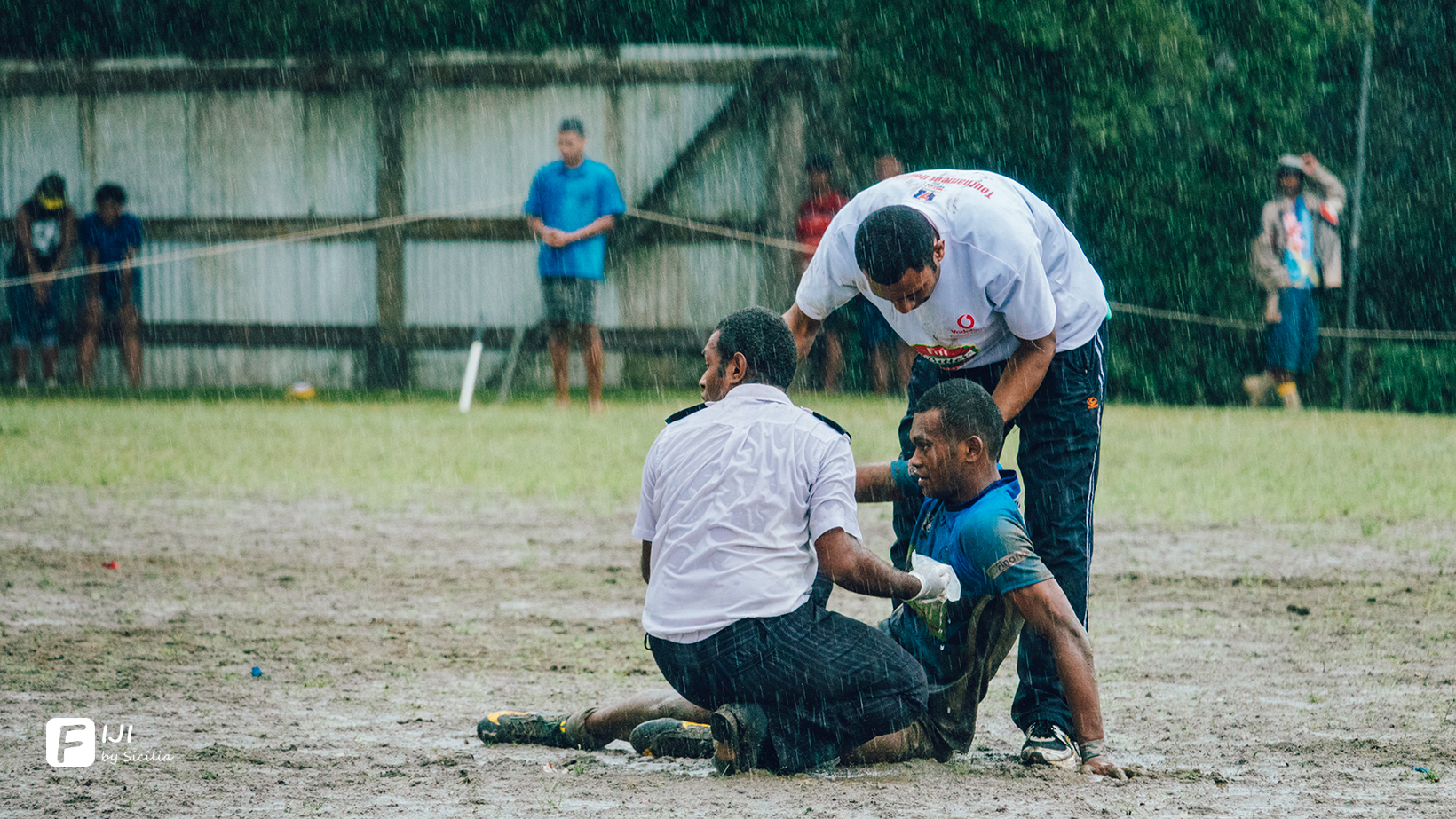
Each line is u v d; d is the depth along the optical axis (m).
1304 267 41.66
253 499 23.09
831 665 9.65
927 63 44.25
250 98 45.34
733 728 9.54
